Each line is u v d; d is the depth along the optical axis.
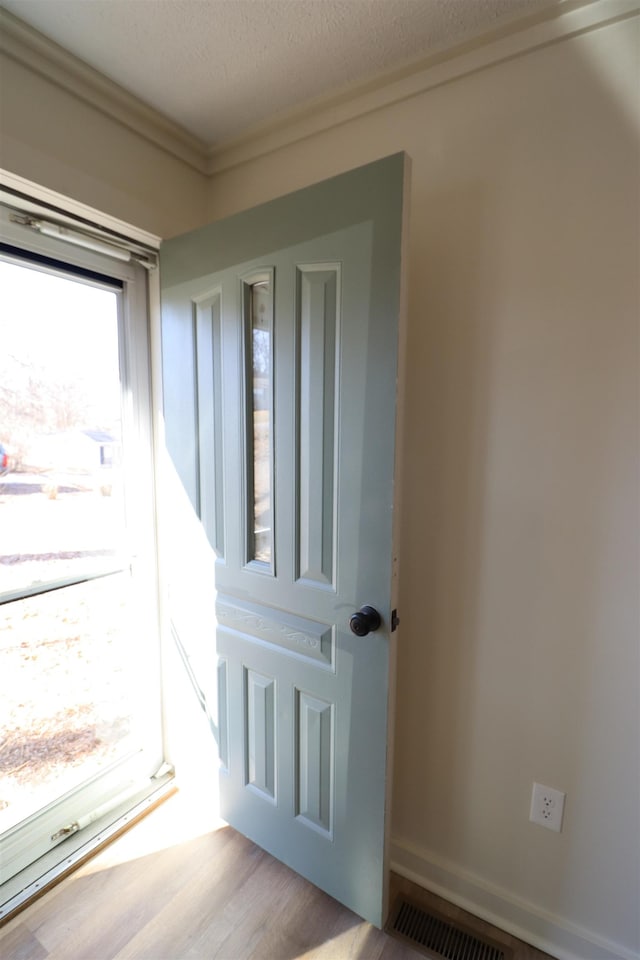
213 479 1.36
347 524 1.09
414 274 1.17
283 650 1.26
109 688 1.56
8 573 1.27
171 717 1.67
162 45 1.06
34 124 1.07
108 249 1.36
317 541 1.15
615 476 0.99
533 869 1.17
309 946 1.15
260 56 1.09
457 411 1.15
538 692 1.12
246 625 1.34
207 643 1.46
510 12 0.97
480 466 1.14
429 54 1.07
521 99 1.02
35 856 1.35
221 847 1.43
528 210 1.03
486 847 1.23
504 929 1.20
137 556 1.60
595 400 1.00
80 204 1.19
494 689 1.17
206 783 1.55
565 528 1.05
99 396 1.45
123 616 1.58
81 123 1.17
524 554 1.11
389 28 1.01
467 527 1.17
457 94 1.09
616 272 0.96
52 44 1.05
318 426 1.11
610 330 0.97
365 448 1.04
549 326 1.03
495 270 1.08
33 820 1.37
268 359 1.20
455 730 1.24
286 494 1.18
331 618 1.14
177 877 1.33
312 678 1.21
